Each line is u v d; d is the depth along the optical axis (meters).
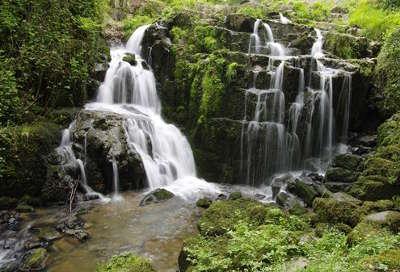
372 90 13.43
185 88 13.19
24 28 11.12
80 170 10.60
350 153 11.92
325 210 8.02
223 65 12.59
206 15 16.25
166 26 15.07
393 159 9.70
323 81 12.59
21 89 11.02
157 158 11.93
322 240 6.18
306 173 12.16
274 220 7.66
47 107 11.55
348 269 4.67
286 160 12.53
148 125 12.16
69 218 9.09
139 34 15.61
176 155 12.46
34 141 10.11
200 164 12.55
